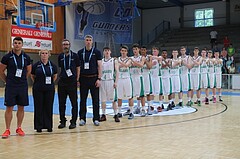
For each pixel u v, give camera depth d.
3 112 7.83
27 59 4.98
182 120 6.42
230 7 21.70
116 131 5.32
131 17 15.36
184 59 8.52
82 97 5.84
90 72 5.70
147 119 6.57
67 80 5.49
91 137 4.86
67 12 17.73
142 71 7.00
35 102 5.23
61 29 17.75
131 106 6.67
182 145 4.33
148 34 23.92
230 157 3.74
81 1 17.00
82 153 3.94
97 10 18.73
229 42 18.38
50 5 14.00
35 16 13.55
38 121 5.26
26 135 5.04
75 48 18.22
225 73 16.08
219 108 8.35
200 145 4.32
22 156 3.81
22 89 4.92
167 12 23.55
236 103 9.54
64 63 5.47
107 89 6.21
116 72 6.17
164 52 7.88
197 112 7.58
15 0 14.68
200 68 9.12
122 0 15.20
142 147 4.22
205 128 5.55
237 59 18.03
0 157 3.77
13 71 4.83
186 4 23.00
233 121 6.28
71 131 5.33
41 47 16.59
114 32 19.66
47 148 4.20
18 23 12.95
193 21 22.89
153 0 21.48
